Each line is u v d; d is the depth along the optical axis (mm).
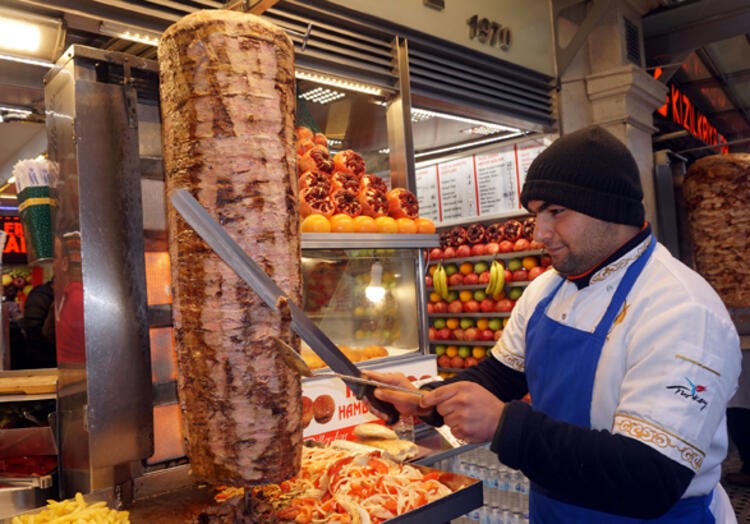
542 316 1681
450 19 3660
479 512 3096
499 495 3031
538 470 1247
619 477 1187
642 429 1219
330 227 2570
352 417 2598
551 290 1729
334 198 2645
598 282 1520
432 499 1649
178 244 1368
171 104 1384
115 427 1775
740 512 3695
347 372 1434
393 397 1566
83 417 1771
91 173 1771
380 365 2762
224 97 1330
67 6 2242
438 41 3592
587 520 1484
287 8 2902
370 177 2891
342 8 3080
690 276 1401
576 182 1400
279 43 1405
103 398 1761
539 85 4371
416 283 3078
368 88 3240
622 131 4586
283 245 1380
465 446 2398
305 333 1339
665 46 5008
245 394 1324
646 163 4785
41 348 3568
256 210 1343
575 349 1516
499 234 3926
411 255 3074
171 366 1952
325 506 1634
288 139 1416
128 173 1848
